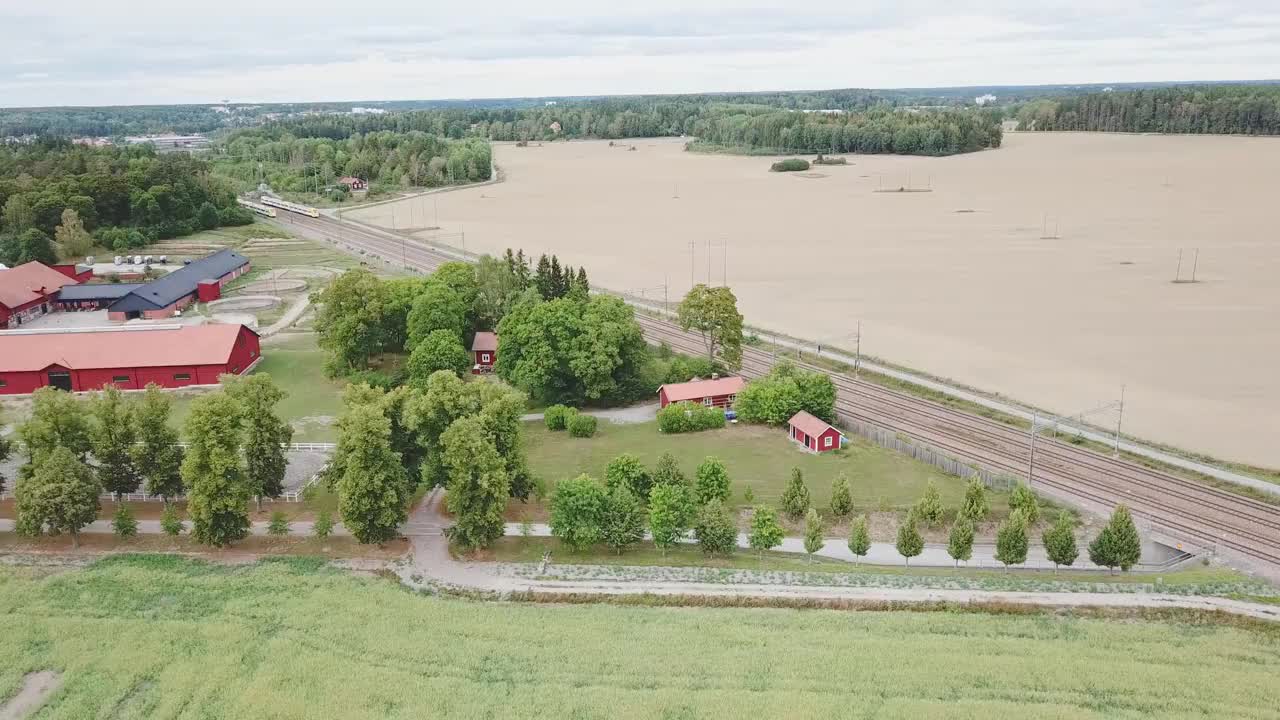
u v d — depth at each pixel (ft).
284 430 268.82
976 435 324.80
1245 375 381.19
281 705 175.94
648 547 250.37
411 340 391.86
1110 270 577.84
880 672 184.85
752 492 278.05
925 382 381.19
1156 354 412.16
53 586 223.51
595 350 353.92
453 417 255.50
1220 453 305.94
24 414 348.79
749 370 402.72
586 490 240.73
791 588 223.51
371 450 237.45
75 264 638.94
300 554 242.17
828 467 300.61
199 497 234.17
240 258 626.64
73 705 178.50
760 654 192.54
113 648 196.65
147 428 255.50
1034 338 442.09
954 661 188.75
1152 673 183.93
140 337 387.34
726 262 642.63
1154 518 258.78
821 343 443.73
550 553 243.40
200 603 215.92
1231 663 188.24
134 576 228.02
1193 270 566.77
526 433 334.85
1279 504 267.18
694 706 173.68
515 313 374.22
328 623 205.46
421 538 250.78
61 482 239.09
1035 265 600.39
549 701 176.24
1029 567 238.68
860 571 233.96
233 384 262.26
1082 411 346.54
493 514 235.61
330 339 393.91
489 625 204.54
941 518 259.39
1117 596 216.74
